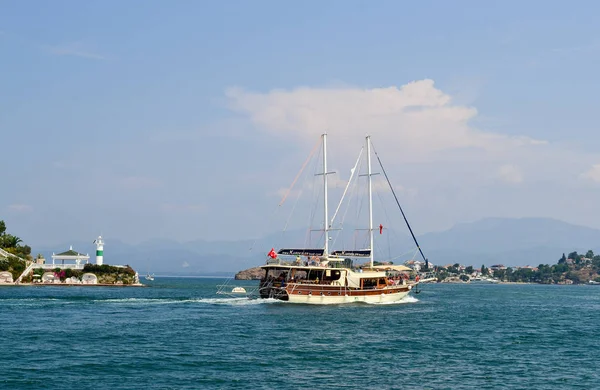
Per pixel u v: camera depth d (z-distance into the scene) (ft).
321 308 288.30
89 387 120.26
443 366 149.59
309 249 311.68
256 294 344.49
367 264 344.08
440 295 562.25
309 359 154.20
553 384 132.77
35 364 140.15
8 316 241.35
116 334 191.21
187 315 253.85
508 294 640.58
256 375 134.41
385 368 145.28
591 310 364.38
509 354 169.78
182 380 127.95
